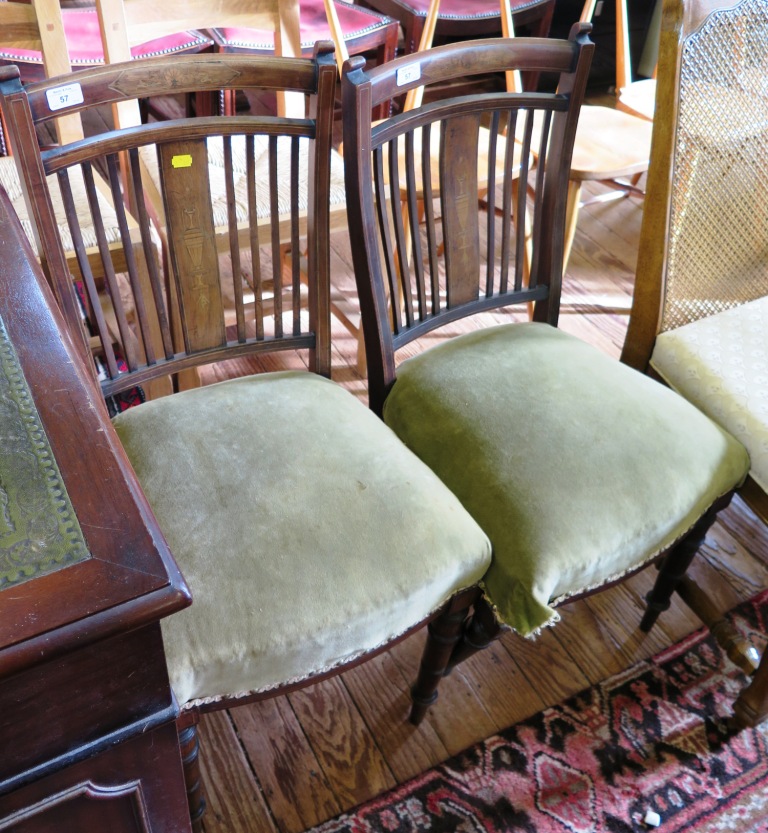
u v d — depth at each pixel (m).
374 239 1.00
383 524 0.86
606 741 1.16
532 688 1.23
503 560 0.91
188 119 0.87
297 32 1.53
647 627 1.30
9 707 0.46
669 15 0.98
